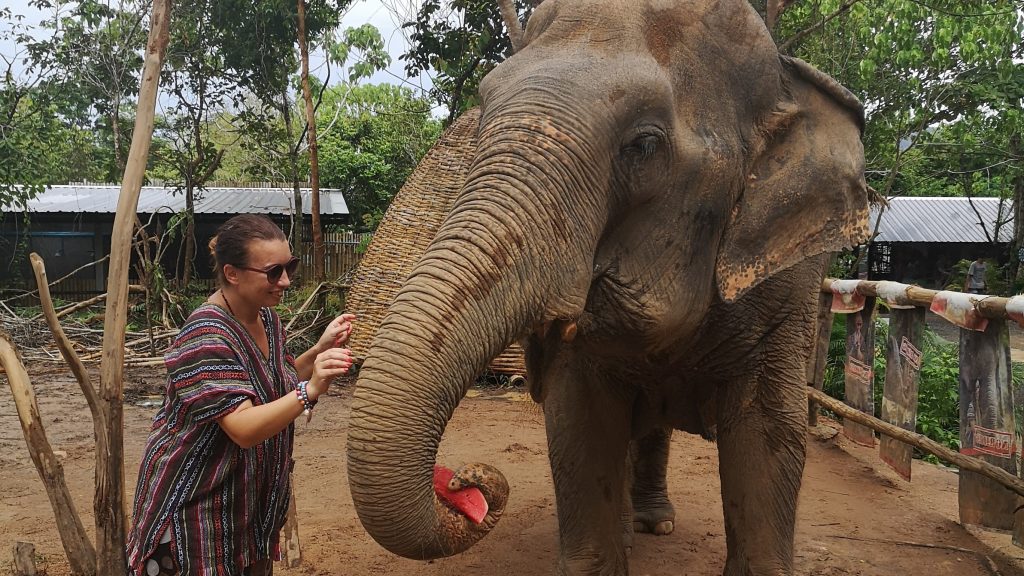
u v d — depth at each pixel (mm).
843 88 3006
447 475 2336
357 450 1982
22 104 16125
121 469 2824
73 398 8422
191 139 17391
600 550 3314
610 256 2520
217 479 2340
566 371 3281
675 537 4730
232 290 2391
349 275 11195
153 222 17766
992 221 23734
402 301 2076
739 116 2750
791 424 3113
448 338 2021
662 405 3434
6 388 8938
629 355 2830
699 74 2643
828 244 2863
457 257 2096
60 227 18328
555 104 2318
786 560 3174
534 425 7445
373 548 4367
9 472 5859
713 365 3117
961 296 4676
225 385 2248
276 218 17969
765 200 2783
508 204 2164
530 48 2584
